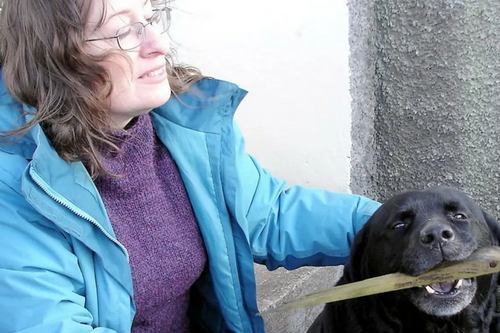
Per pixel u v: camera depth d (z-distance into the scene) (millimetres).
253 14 2898
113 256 1740
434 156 3111
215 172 2021
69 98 1691
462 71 2930
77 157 1713
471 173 3082
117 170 1831
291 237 2182
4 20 1727
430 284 1866
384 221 2064
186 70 2145
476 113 2979
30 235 1632
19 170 1638
